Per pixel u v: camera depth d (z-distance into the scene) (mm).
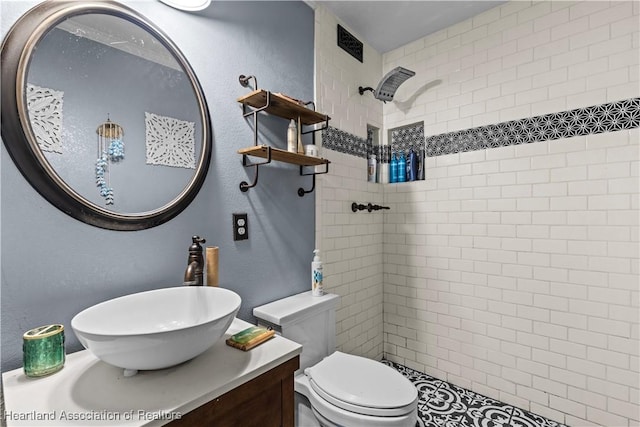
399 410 1061
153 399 618
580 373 1530
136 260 981
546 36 1619
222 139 1238
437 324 2018
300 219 1605
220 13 1242
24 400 616
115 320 832
